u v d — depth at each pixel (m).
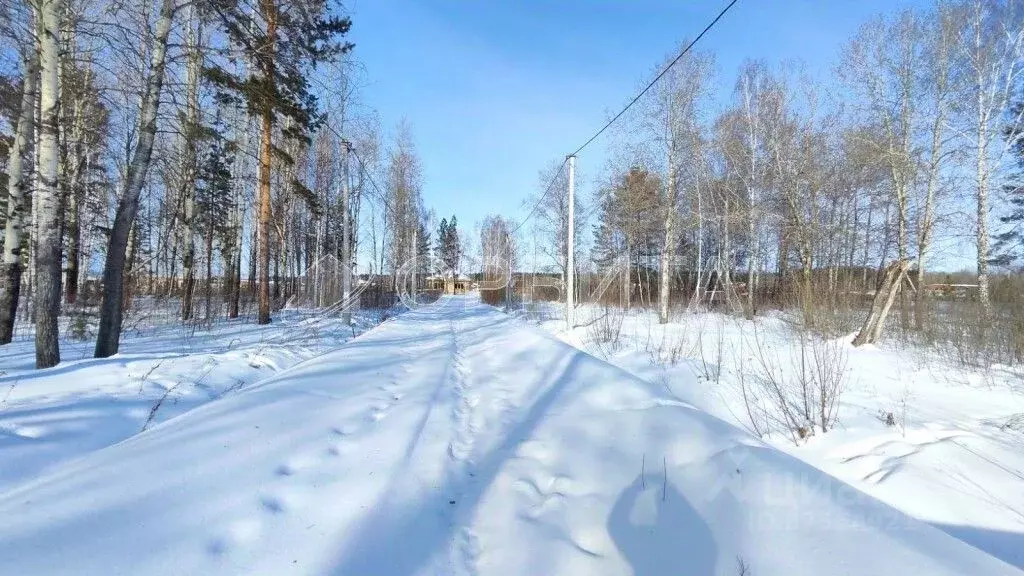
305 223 26.73
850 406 5.59
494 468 3.69
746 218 20.14
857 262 20.52
